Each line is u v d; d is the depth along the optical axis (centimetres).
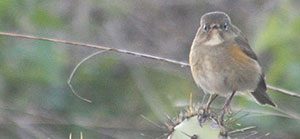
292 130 1359
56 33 1553
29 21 1553
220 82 1029
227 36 1030
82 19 1591
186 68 1566
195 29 1686
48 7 1577
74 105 1506
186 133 909
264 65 1398
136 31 1642
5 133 1469
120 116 1501
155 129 1459
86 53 1541
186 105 1160
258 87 1045
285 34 1385
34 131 1470
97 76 1544
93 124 1483
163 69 1560
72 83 1512
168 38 1666
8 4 1547
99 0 1609
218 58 1023
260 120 1338
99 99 1528
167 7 1691
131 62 1560
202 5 1700
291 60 1381
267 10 1582
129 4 1650
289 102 1370
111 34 1612
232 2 1652
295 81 1373
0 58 1510
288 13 1401
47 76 1503
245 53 1028
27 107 1486
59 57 1513
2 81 1500
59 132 1473
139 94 1536
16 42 1511
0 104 1480
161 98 1502
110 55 1558
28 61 1508
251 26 1616
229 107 1020
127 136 1470
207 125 909
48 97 1498
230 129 945
